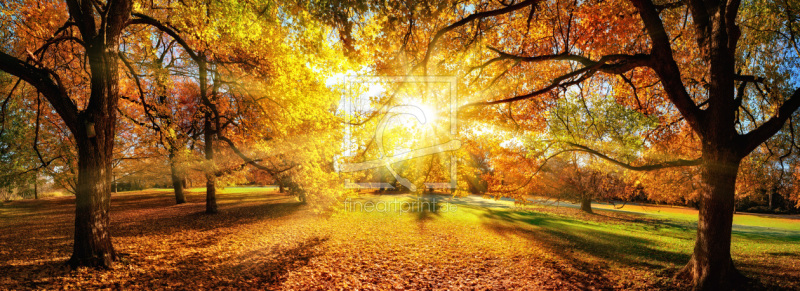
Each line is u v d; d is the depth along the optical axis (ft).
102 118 22.62
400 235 42.37
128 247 30.45
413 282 24.03
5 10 26.66
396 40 22.43
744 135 19.10
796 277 22.31
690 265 21.09
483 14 16.37
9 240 33.42
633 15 26.30
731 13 18.53
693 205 100.99
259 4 24.35
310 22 19.90
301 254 31.30
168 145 40.47
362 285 23.03
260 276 24.20
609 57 19.70
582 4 25.80
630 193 67.15
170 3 31.68
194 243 34.06
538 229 49.06
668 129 33.71
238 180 57.21
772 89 20.85
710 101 19.54
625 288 22.15
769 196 98.99
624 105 34.30
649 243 39.24
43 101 43.52
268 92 35.78
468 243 37.99
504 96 29.78
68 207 69.97
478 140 30.68
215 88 54.34
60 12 33.30
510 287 23.09
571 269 27.22
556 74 30.04
